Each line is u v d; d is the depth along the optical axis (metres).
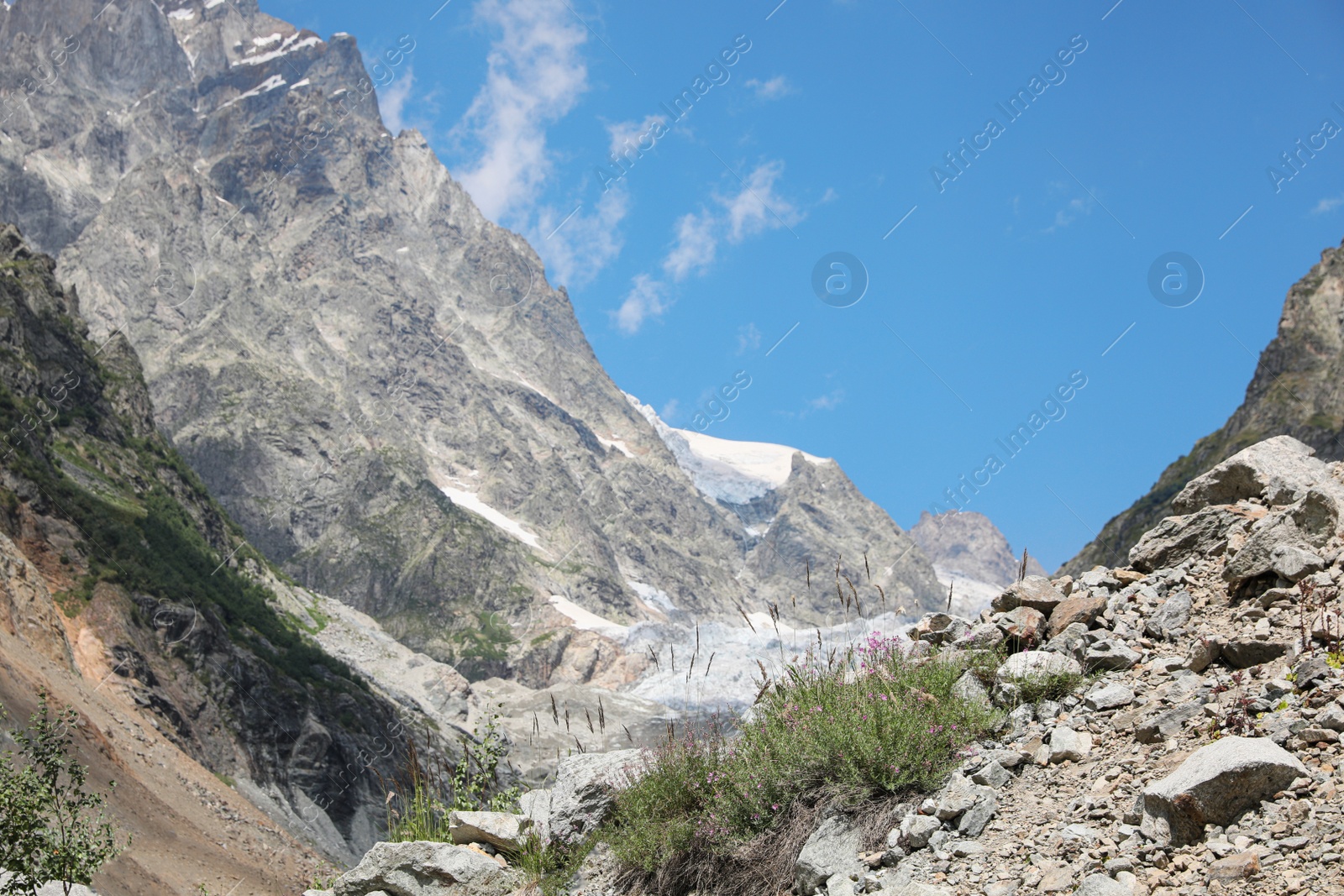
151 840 61.06
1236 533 10.86
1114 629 10.43
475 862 11.73
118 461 164.38
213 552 171.75
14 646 77.06
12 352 156.88
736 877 9.44
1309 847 6.33
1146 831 7.07
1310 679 7.95
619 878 10.56
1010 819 8.06
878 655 10.74
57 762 18.25
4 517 105.31
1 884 13.70
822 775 9.55
